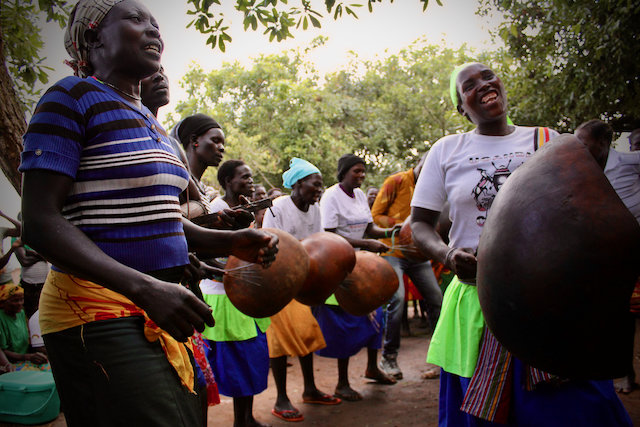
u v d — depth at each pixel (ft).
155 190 5.13
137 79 5.60
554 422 6.71
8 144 9.74
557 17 23.79
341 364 15.28
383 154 56.75
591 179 4.99
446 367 7.77
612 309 4.81
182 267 5.39
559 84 26.03
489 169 7.82
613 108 25.27
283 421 13.69
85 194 4.85
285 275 9.45
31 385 13.76
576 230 4.84
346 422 13.38
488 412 7.07
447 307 7.95
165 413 4.85
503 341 5.49
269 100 51.21
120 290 4.35
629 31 21.48
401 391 15.58
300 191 14.58
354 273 12.53
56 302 4.92
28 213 4.45
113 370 4.74
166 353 5.10
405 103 54.34
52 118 4.67
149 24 5.51
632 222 4.80
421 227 8.41
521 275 5.03
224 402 15.76
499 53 30.35
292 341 13.93
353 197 16.71
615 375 5.12
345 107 55.06
